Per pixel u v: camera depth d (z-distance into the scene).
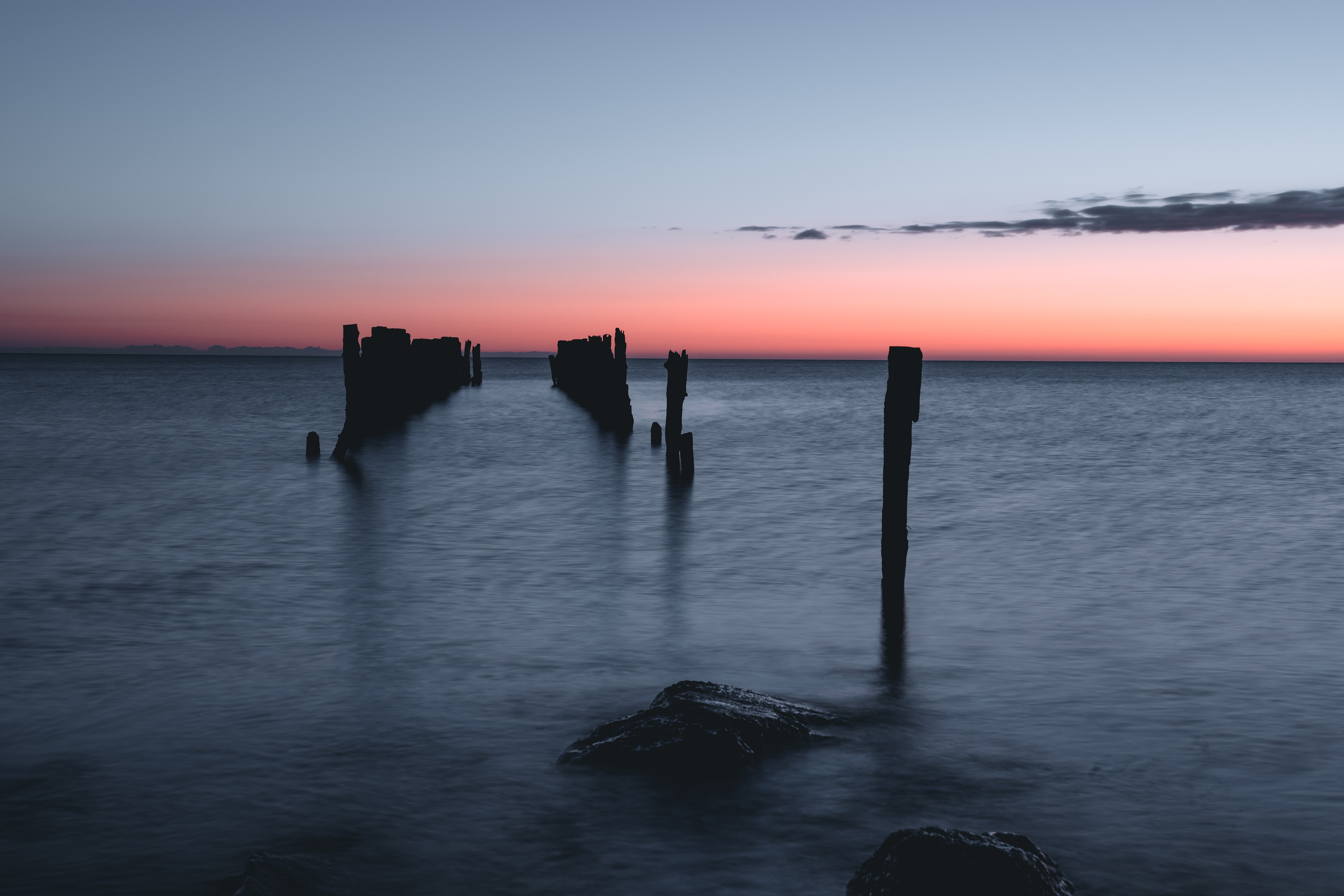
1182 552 15.30
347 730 7.55
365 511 19.31
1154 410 62.91
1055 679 8.94
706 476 25.47
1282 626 10.85
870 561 14.56
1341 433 42.38
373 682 8.75
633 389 101.75
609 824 5.98
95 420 43.78
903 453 12.13
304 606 11.67
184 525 17.48
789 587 12.82
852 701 8.28
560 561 14.45
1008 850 5.06
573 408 54.81
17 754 7.09
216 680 8.80
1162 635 10.45
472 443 34.34
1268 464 28.88
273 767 6.84
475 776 6.67
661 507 19.95
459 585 12.85
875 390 103.38
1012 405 70.94
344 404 58.25
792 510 19.66
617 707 8.11
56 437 35.34
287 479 24.23
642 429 42.00
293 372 145.12
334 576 13.32
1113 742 7.36
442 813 6.13
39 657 9.53
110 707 8.09
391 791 6.45
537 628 10.68
